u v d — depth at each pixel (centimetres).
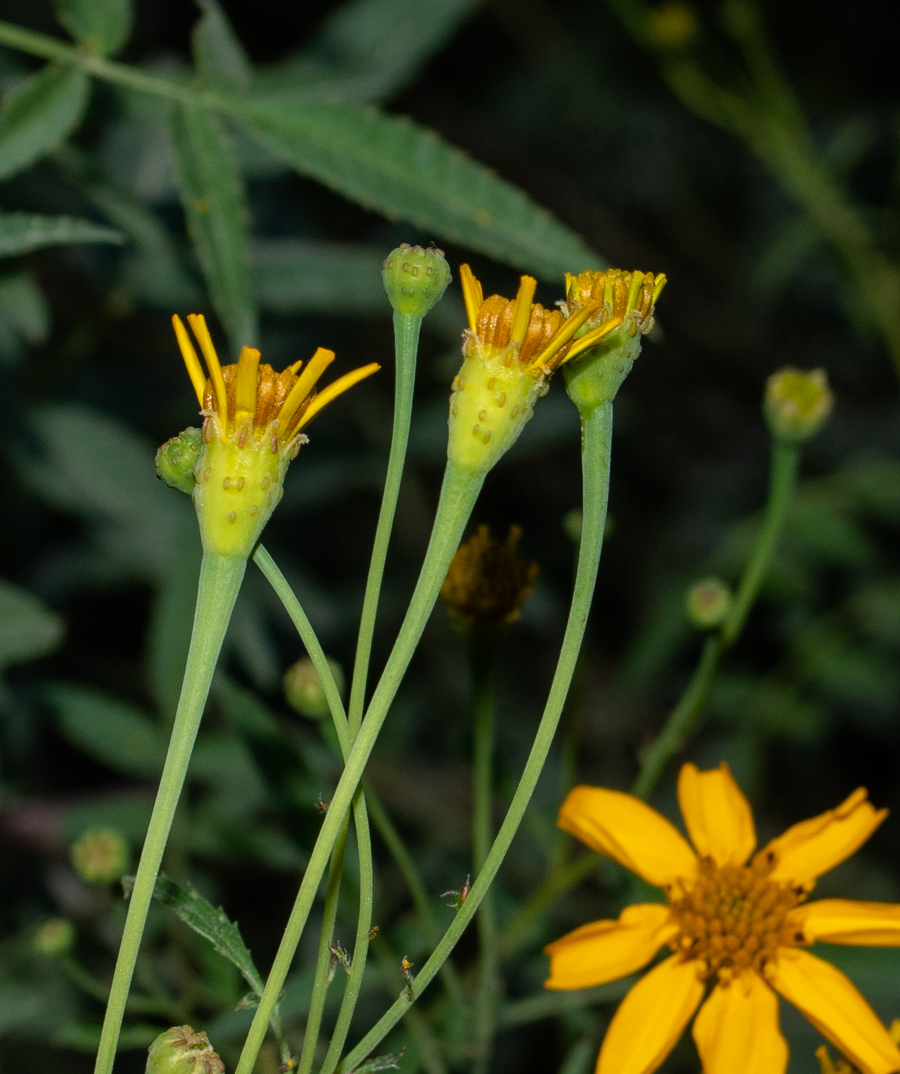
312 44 49
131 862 44
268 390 33
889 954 42
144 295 53
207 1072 33
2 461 57
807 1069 48
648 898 42
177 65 47
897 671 65
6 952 46
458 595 40
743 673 70
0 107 41
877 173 94
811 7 110
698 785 41
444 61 107
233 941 34
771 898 39
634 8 81
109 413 61
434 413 63
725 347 102
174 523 53
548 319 34
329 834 33
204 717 55
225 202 42
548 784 69
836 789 79
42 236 39
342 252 51
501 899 44
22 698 50
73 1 41
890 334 79
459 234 41
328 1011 42
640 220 109
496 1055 49
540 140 108
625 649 82
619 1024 38
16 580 60
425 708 69
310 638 33
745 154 110
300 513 61
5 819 50
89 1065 51
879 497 65
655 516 90
